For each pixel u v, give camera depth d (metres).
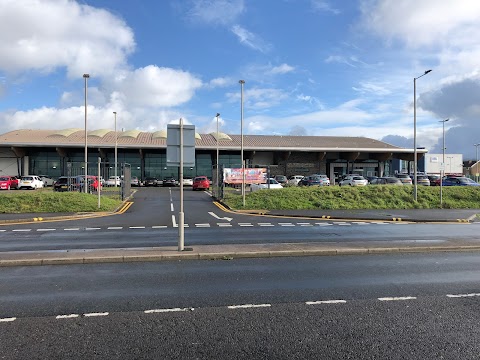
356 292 6.67
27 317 5.41
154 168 55.16
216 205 25.75
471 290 6.84
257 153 59.50
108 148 52.75
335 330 4.94
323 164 61.62
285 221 18.23
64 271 8.19
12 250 10.32
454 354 4.25
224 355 4.21
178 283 7.22
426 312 5.65
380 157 62.66
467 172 89.19
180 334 4.80
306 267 8.63
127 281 7.36
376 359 4.12
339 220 19.16
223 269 8.39
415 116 26.42
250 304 5.99
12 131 61.94
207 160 57.22
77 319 5.33
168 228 15.45
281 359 4.12
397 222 18.53
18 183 42.91
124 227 15.72
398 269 8.48
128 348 4.39
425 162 74.19
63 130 63.25
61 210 21.16
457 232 14.73
